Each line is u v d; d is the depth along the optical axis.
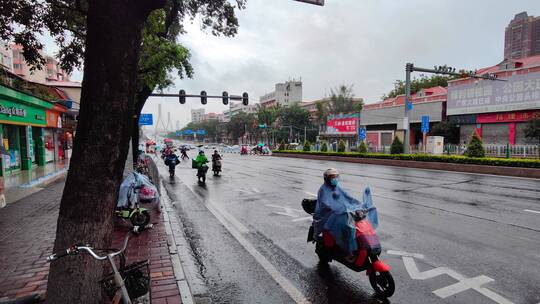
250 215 7.70
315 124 66.94
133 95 2.72
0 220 6.65
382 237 5.85
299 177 15.38
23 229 6.00
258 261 4.88
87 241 2.58
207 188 12.07
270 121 68.56
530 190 10.94
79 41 6.96
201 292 3.92
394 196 9.92
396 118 40.47
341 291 3.93
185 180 14.59
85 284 2.59
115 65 2.52
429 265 4.60
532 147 20.95
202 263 4.81
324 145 33.16
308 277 4.32
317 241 4.81
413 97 40.06
